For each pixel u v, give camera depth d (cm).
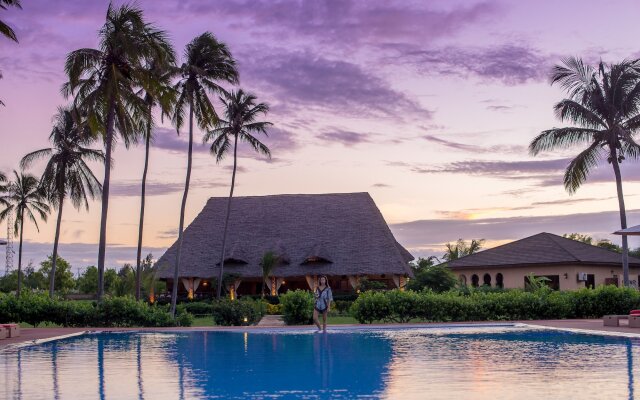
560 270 4691
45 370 1359
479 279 5100
